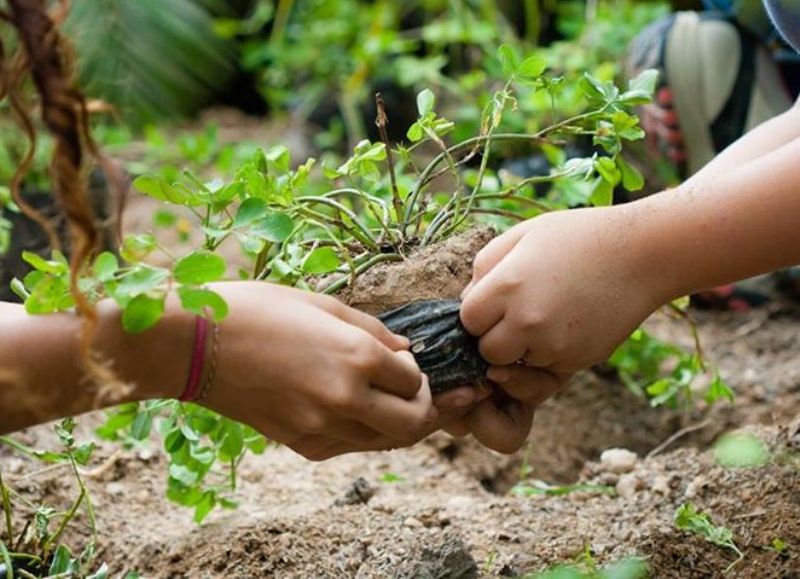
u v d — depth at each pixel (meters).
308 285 1.31
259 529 1.41
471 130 2.03
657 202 1.27
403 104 2.63
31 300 1.19
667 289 1.27
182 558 1.40
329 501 1.53
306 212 1.33
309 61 2.81
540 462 1.68
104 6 1.49
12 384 1.19
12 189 1.15
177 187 1.29
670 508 1.43
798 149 1.26
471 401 1.28
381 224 1.33
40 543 1.37
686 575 1.33
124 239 1.24
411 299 1.28
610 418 1.74
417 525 1.43
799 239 1.26
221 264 1.18
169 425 1.37
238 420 1.23
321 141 2.63
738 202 1.26
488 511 1.47
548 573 1.28
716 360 1.83
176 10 1.55
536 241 1.26
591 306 1.25
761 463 1.45
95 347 1.19
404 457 1.65
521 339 1.25
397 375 1.21
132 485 1.54
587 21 2.50
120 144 2.38
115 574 1.41
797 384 1.75
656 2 2.52
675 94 1.96
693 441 1.71
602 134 1.37
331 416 1.20
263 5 3.01
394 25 2.89
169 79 1.54
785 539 1.35
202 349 1.19
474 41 2.47
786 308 1.93
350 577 1.36
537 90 1.40
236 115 3.13
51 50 1.11
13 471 1.51
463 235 1.32
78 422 1.63
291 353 1.19
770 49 1.96
